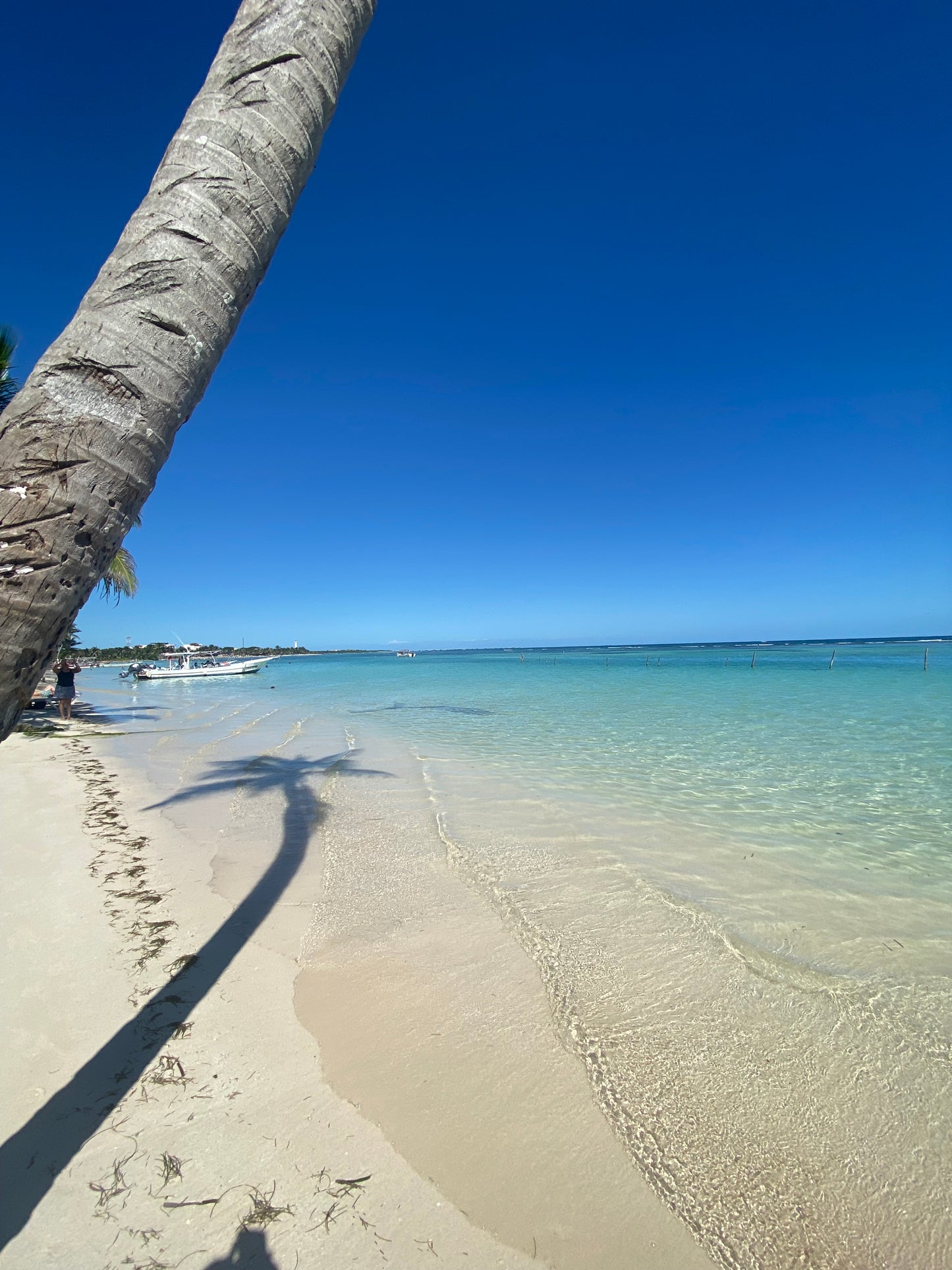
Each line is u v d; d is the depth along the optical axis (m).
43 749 13.90
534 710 20.89
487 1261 2.21
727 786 9.44
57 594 1.25
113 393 1.28
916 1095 3.02
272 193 1.46
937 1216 2.40
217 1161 2.58
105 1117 2.80
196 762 12.27
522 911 5.07
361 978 4.07
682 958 4.31
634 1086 3.09
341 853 6.56
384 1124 2.83
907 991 3.90
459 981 4.04
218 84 1.45
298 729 17.42
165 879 5.84
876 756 11.68
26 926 4.75
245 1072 3.14
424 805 8.48
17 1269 2.08
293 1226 2.30
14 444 1.22
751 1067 3.22
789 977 4.06
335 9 1.54
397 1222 2.34
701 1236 2.33
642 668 49.03
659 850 6.55
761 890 5.48
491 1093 3.04
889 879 5.77
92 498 1.26
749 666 48.56
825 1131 2.81
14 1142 2.62
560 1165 2.62
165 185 1.39
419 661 104.50
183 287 1.35
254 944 4.52
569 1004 3.77
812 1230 2.35
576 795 8.96
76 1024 3.50
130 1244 2.20
